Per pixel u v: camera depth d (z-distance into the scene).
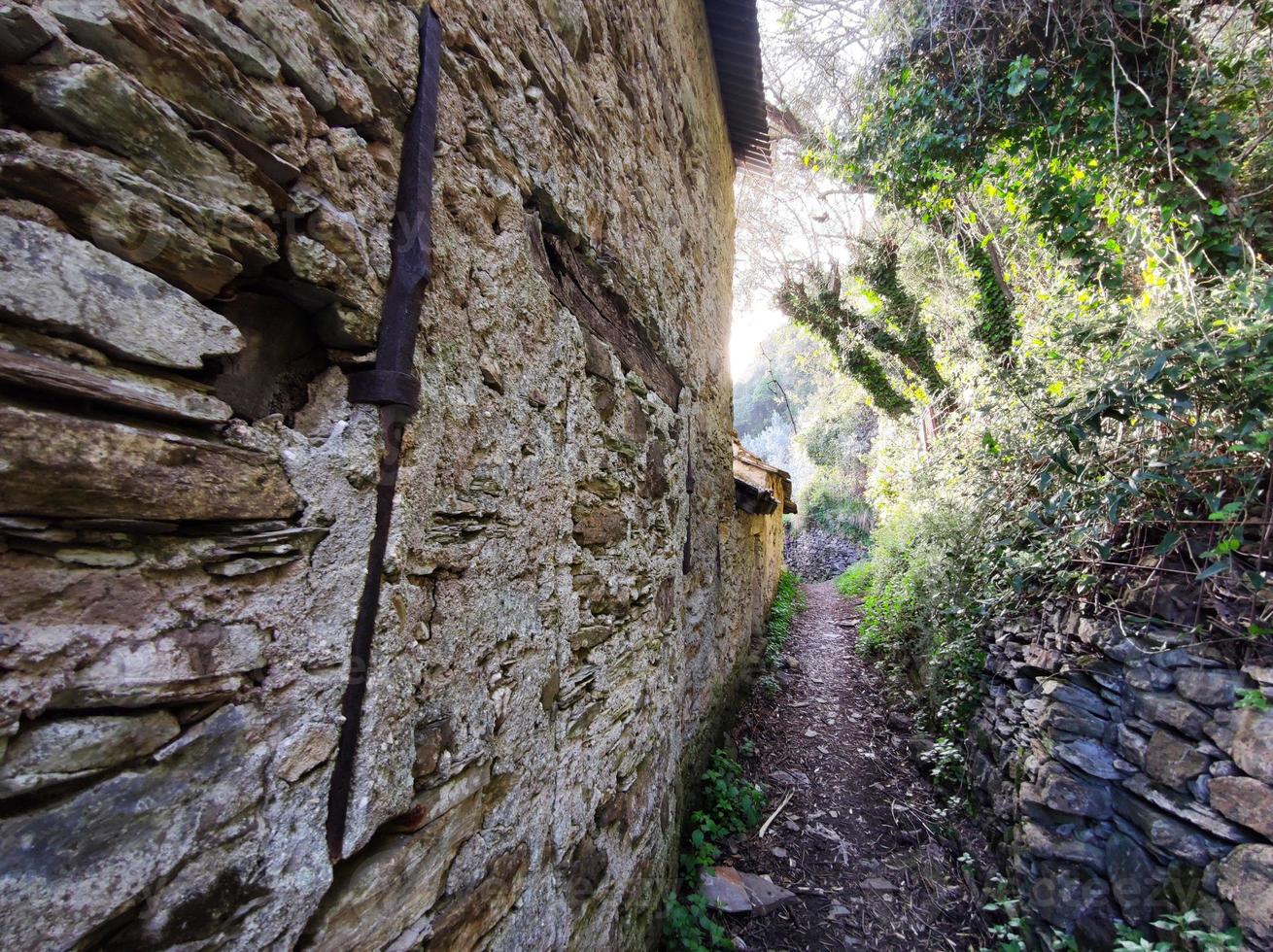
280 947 0.64
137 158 0.54
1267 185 2.35
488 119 1.11
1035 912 2.20
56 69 0.48
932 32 2.90
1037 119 2.84
